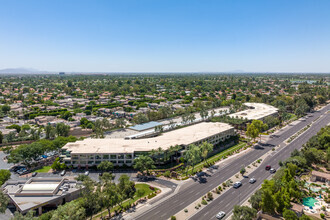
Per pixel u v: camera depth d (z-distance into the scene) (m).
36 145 146.50
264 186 95.62
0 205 90.06
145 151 142.62
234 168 138.88
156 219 90.44
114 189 94.06
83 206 91.00
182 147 155.12
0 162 153.75
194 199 104.69
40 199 98.69
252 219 86.12
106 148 146.75
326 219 89.12
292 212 82.31
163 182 121.88
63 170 135.88
